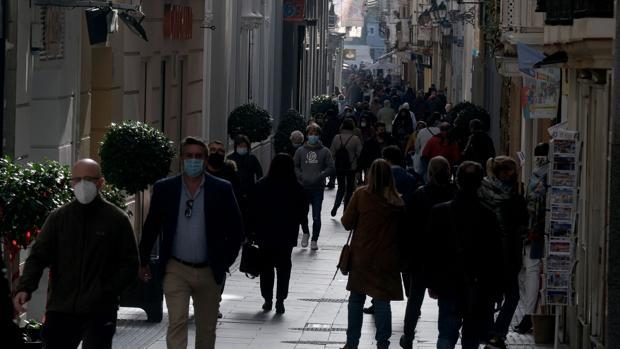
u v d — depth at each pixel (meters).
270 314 33.28
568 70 33.41
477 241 24.34
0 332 12.99
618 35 19.12
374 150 54.91
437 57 132.38
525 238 29.78
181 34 50.50
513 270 27.50
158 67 47.31
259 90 79.38
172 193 22.30
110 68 39.34
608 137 26.28
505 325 27.56
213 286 22.50
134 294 29.98
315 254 46.31
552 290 27.25
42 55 31.48
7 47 28.19
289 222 33.12
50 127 32.72
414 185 32.34
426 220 26.28
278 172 33.22
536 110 38.12
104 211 20.00
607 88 26.33
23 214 22.45
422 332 30.83
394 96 110.38
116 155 32.09
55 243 19.94
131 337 28.06
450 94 112.56
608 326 19.17
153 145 32.28
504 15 45.38
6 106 28.34
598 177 27.66
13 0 28.45
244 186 41.66
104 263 19.97
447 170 26.45
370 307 33.53
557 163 27.09
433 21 111.31
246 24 70.88
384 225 26.19
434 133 55.59
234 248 22.53
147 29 45.09
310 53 112.06
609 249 19.14
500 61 46.31
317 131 47.34
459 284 24.45
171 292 22.30
